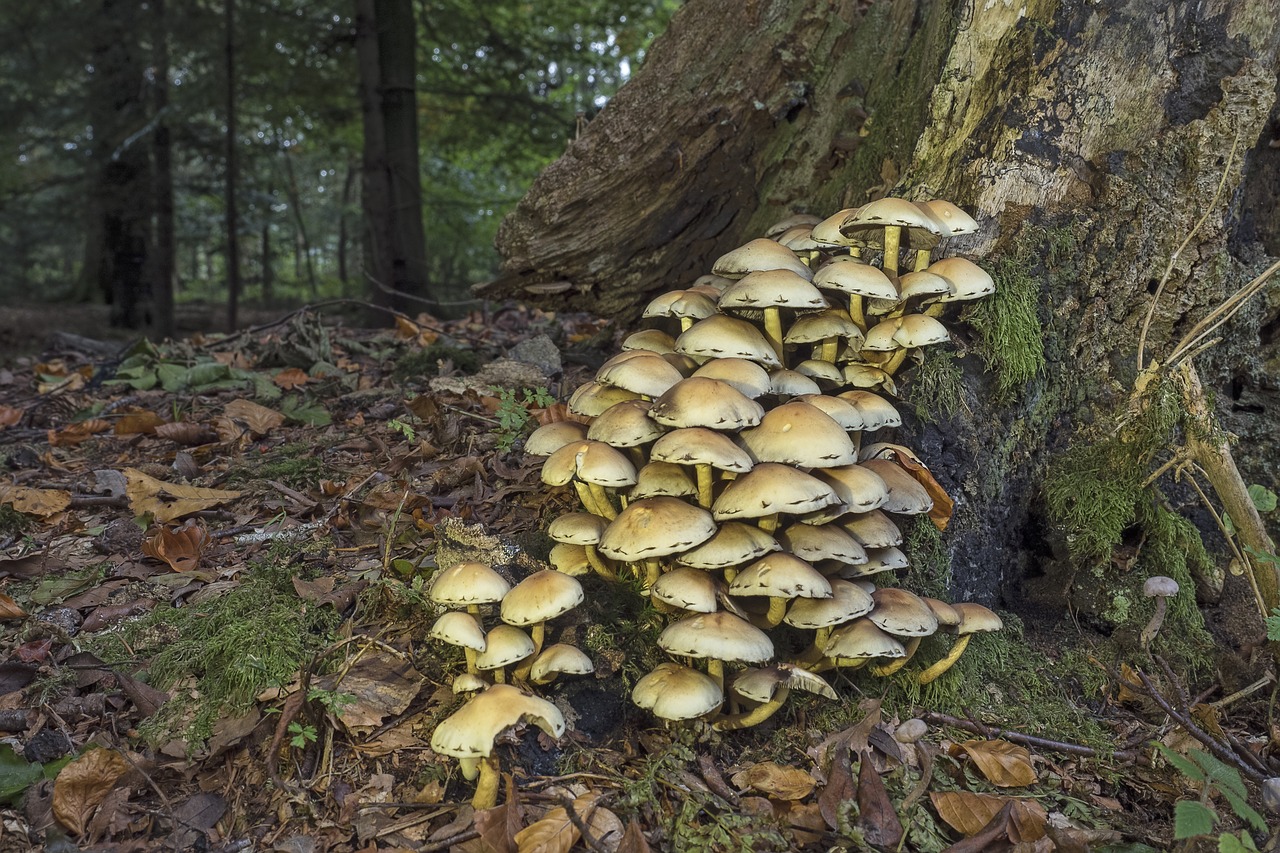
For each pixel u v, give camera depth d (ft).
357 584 1.58
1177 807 1.08
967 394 1.65
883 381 1.56
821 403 1.40
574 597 1.26
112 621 1.57
